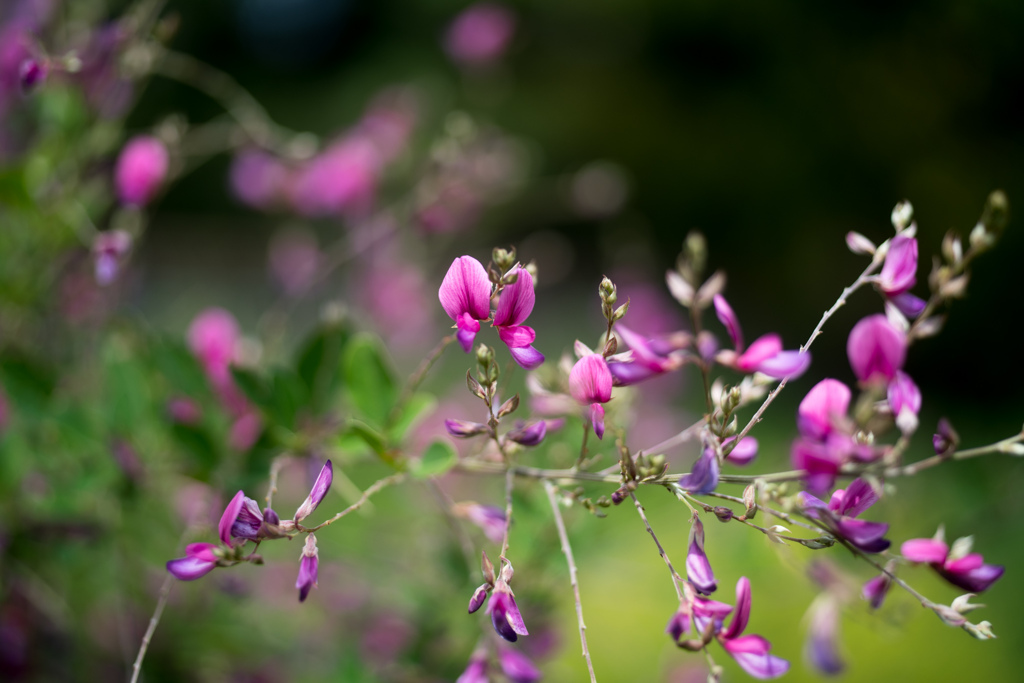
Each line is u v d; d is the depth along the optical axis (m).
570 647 0.54
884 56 2.01
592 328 1.33
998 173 1.85
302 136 0.49
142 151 0.43
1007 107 1.88
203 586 0.44
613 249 0.86
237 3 2.72
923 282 1.88
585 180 0.80
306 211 0.58
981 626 0.34
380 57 2.51
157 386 0.42
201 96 2.45
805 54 2.12
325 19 2.76
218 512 0.41
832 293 2.12
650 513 0.49
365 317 0.65
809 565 0.41
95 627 0.46
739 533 0.50
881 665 0.74
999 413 1.61
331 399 0.41
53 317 0.46
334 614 0.50
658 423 0.70
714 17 2.19
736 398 0.34
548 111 2.34
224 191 2.42
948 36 1.88
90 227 0.42
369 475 0.51
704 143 2.31
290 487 0.52
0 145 0.49
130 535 0.43
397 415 0.39
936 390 1.81
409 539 0.51
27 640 0.43
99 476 0.41
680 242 2.40
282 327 0.51
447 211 0.62
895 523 0.48
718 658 0.57
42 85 0.40
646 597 0.58
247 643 0.45
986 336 1.78
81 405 0.41
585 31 2.32
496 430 0.35
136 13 0.43
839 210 2.13
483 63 0.78
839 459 0.33
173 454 0.41
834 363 2.04
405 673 0.44
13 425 0.42
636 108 2.38
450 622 0.44
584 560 0.44
